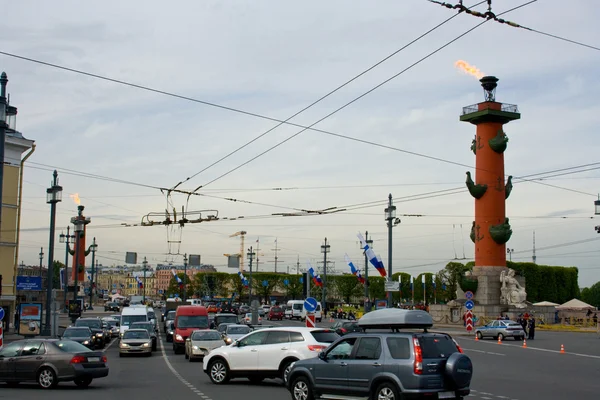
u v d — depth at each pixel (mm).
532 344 48375
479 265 75312
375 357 16047
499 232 73375
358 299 142125
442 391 15375
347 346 16969
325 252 91438
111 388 22062
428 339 15727
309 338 21969
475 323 72188
